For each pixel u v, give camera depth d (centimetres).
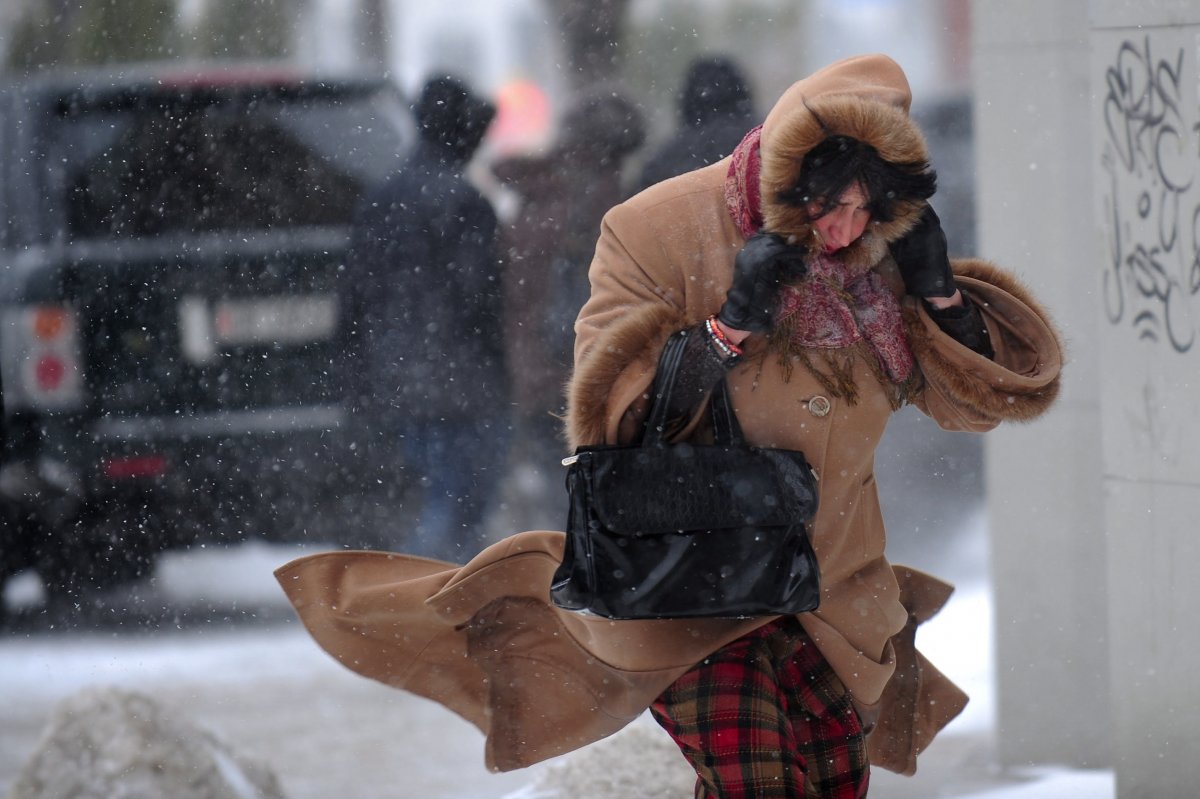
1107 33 1745
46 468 3180
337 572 1566
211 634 3050
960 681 2500
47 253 3241
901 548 3406
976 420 1420
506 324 3247
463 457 3162
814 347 1355
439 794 2173
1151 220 1706
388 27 9038
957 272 1447
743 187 1351
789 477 1330
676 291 1360
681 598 1301
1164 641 1727
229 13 8238
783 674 1452
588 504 1316
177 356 3209
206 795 1828
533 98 8044
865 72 1345
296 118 3481
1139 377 1738
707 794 1396
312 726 2500
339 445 3195
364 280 3106
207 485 3203
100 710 1862
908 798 1991
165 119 3409
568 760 1891
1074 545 2081
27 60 7050
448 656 1541
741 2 9638
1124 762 1781
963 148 4753
